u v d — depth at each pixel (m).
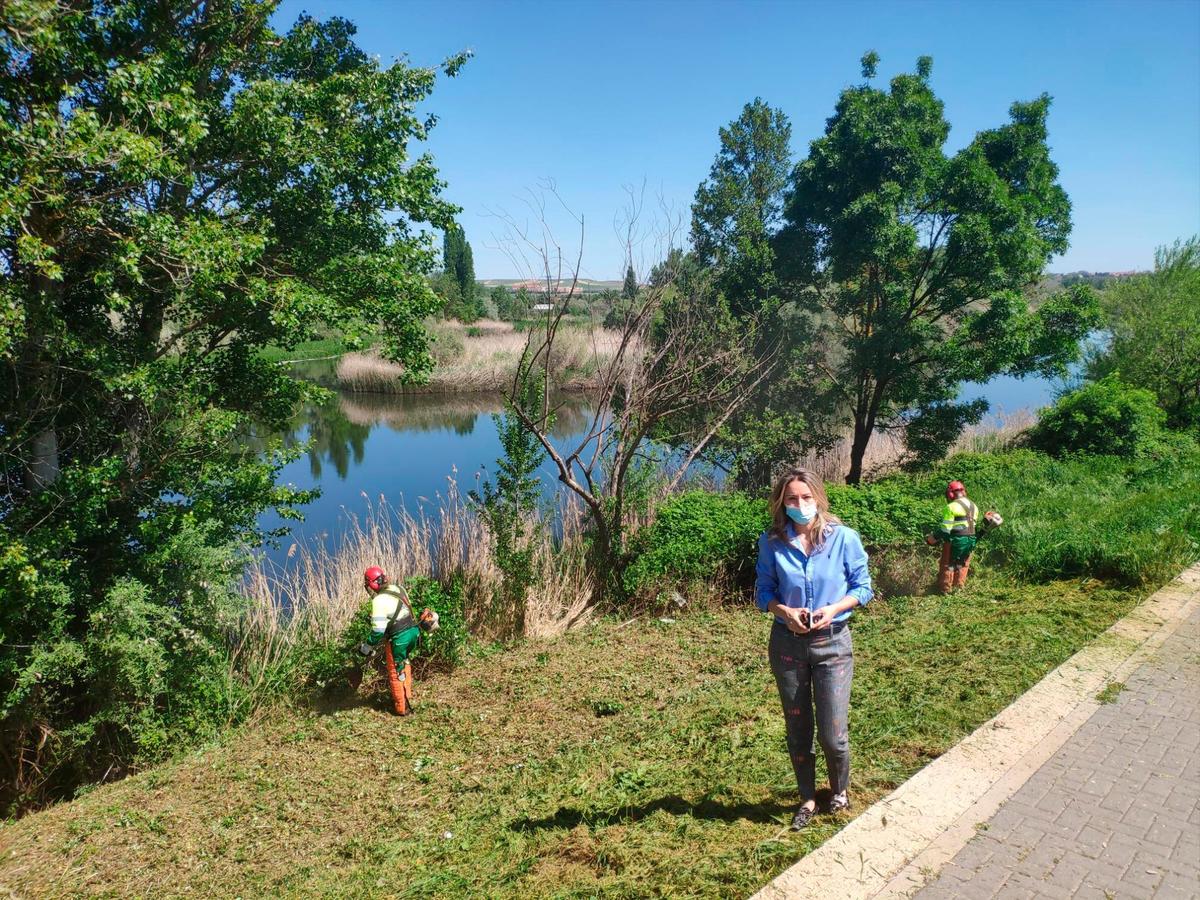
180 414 8.30
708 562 10.15
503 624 9.97
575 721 7.00
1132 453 16.88
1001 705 5.22
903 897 3.26
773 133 17.06
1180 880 3.30
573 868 4.06
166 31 8.56
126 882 5.34
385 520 12.62
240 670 9.00
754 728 5.65
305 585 11.31
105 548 8.35
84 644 7.64
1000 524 9.62
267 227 8.91
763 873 3.55
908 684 5.79
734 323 12.91
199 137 7.38
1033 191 15.00
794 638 3.80
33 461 7.88
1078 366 24.48
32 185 6.42
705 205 16.83
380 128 9.66
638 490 11.34
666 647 8.62
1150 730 4.73
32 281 7.81
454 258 61.97
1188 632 6.41
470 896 4.09
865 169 14.44
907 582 9.17
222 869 5.37
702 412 14.13
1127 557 8.09
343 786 6.36
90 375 7.88
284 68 10.12
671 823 4.29
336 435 27.88
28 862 5.71
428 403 35.19
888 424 16.77
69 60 7.38
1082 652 6.04
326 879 4.98
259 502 9.32
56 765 7.78
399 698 7.63
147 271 8.64
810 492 3.72
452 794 5.98
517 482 10.21
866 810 3.94
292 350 10.04
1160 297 22.28
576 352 29.45
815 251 15.48
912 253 14.43
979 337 14.15
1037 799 3.99
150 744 7.69
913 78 14.82
